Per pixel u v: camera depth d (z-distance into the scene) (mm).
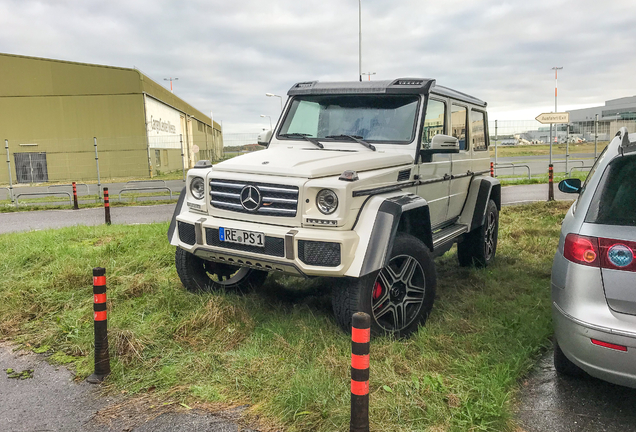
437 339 4016
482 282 5844
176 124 42875
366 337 2498
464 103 5957
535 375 3607
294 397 3115
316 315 4535
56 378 3666
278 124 5352
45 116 30984
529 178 20422
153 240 7746
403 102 4848
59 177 31266
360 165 4129
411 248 4195
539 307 4863
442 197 5402
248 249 4035
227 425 2967
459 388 3252
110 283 5621
